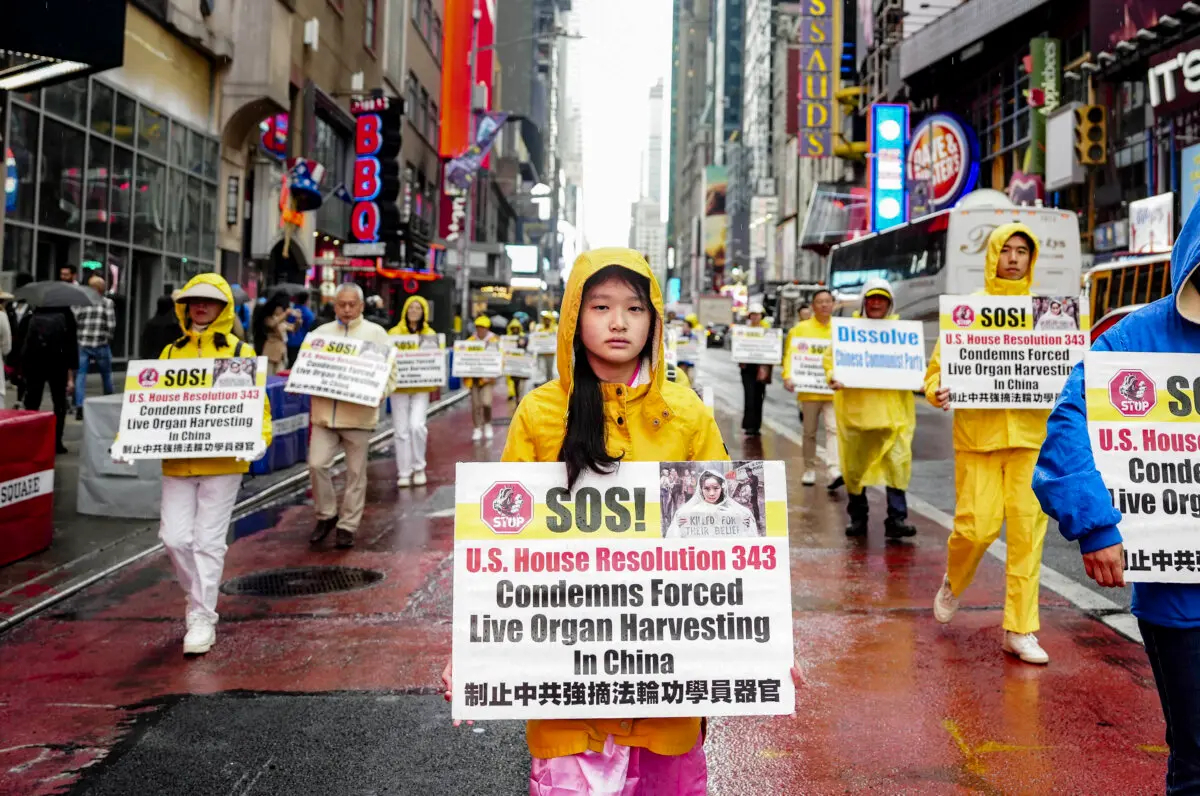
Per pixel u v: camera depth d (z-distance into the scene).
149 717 4.32
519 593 2.48
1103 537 2.46
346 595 6.41
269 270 26.39
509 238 103.44
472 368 14.86
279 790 3.63
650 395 2.52
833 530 8.61
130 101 18.64
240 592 6.49
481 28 58.41
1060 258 21.25
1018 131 35.47
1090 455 2.52
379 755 3.94
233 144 23.12
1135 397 2.63
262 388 5.36
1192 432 2.62
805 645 5.36
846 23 56.84
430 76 48.16
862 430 8.13
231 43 22.19
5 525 6.81
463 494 2.50
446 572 7.04
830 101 57.19
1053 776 3.74
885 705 4.48
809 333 11.01
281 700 4.53
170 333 10.43
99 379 18.11
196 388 5.32
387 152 31.20
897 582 6.76
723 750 4.01
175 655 5.18
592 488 2.51
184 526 5.27
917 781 3.71
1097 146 28.64
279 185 25.56
